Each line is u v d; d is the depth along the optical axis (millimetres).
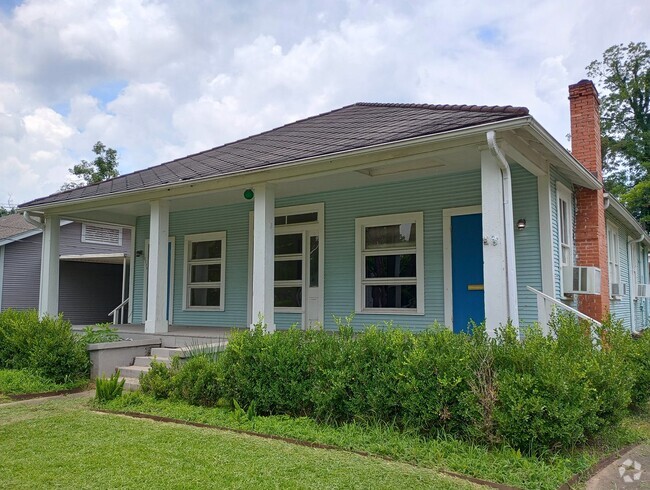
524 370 4648
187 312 12172
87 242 20328
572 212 9414
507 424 4359
